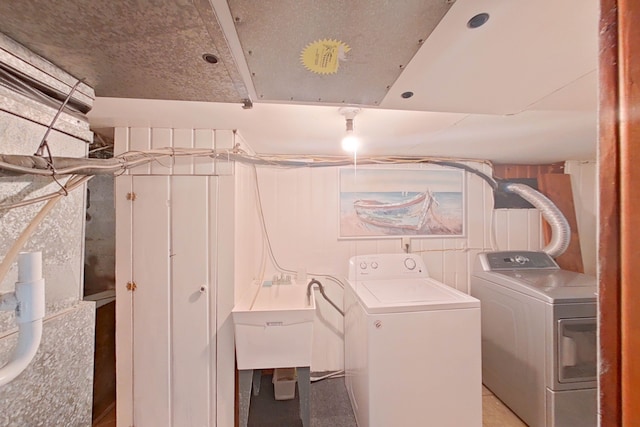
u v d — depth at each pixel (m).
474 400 1.67
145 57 0.69
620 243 0.32
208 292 1.69
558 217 2.55
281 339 1.67
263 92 0.92
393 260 2.45
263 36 0.64
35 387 0.65
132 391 1.66
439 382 1.66
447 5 0.56
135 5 0.52
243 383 1.67
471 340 1.69
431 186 2.65
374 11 0.57
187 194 1.69
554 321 1.71
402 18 0.60
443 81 0.90
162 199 1.68
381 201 2.60
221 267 1.70
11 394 0.60
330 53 0.71
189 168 1.69
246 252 2.06
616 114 0.33
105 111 1.40
